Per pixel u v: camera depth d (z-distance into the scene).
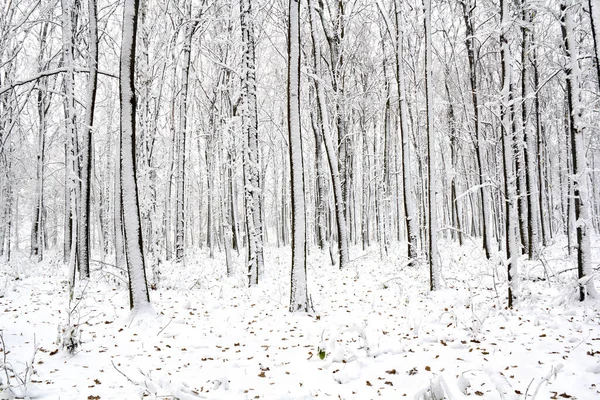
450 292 9.59
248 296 10.32
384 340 6.09
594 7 7.00
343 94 18.52
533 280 10.51
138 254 7.87
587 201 7.99
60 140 22.12
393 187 25.05
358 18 21.02
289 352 5.97
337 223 15.73
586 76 10.92
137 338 6.72
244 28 12.80
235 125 14.09
